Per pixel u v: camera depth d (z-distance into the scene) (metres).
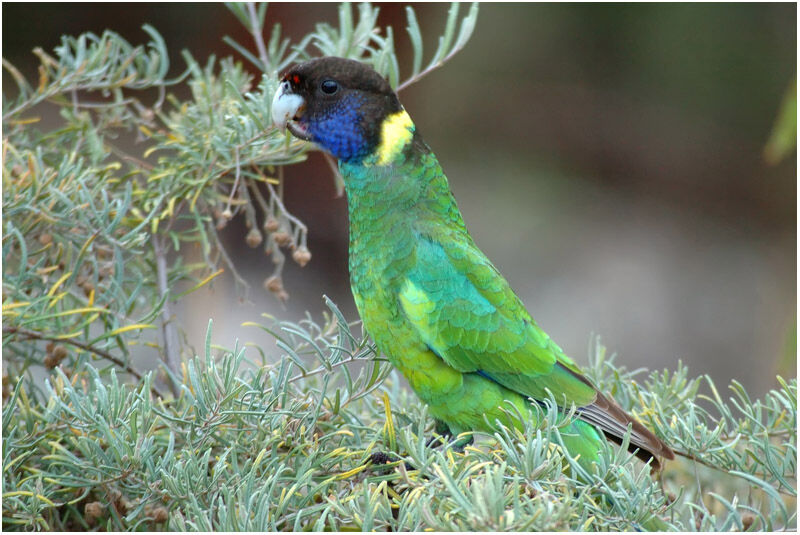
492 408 7.44
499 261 17.16
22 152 7.99
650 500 5.41
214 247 12.42
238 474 5.60
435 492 5.17
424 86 18.20
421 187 7.69
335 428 6.65
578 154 18.86
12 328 6.71
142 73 8.93
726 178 18.72
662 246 17.95
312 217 15.59
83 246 6.95
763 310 16.92
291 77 7.63
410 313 7.39
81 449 5.70
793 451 6.05
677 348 16.16
